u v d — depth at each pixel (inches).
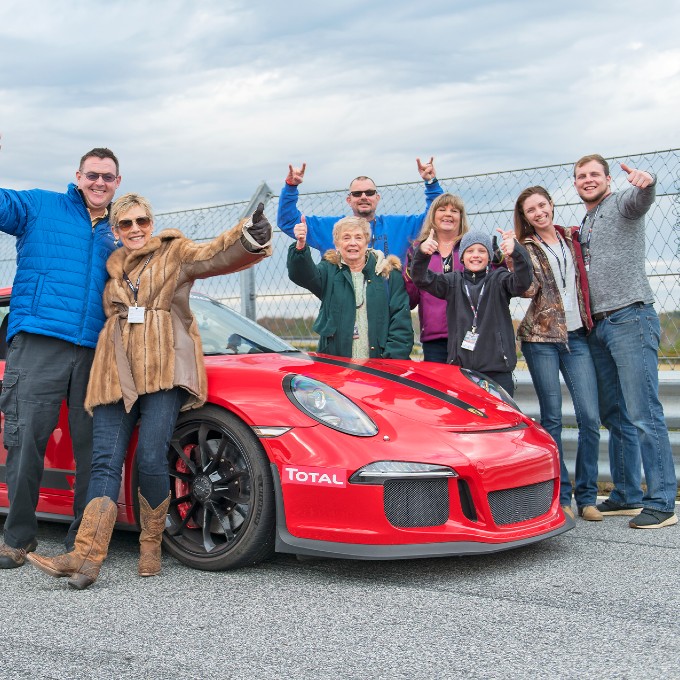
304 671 89.7
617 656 92.4
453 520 125.9
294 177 197.8
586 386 173.9
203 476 134.9
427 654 94.0
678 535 154.6
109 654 95.9
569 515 149.6
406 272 182.2
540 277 172.2
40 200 142.7
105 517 127.0
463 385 152.2
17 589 125.3
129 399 129.0
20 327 138.5
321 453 124.5
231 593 120.1
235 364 142.3
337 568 132.2
